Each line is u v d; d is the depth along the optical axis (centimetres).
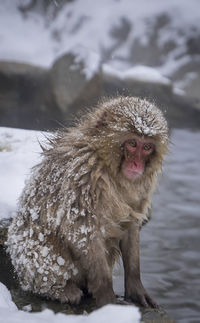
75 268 449
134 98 456
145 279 790
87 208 424
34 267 446
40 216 444
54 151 465
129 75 2406
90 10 3450
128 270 467
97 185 429
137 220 464
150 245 934
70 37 3253
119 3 3512
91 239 426
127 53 3291
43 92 2036
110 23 3384
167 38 3297
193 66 3167
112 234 445
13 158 645
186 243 944
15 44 2892
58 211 428
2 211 535
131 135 428
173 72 3162
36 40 3056
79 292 456
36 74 2161
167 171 1634
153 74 2442
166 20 3375
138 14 3425
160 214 1153
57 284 448
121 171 436
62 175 439
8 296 430
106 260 436
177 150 1988
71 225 423
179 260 857
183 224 1077
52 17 3344
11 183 585
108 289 432
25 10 3266
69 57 1997
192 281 785
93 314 341
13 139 691
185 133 2383
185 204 1246
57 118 1975
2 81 2111
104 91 2292
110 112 438
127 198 448
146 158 443
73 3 3469
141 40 3312
